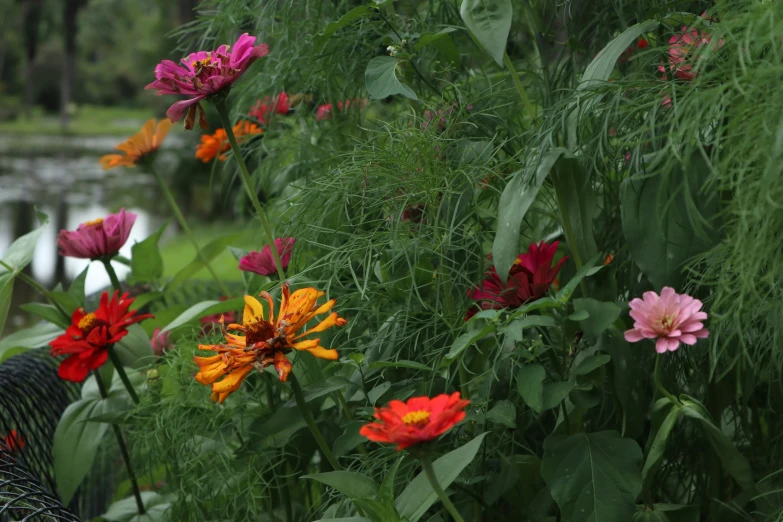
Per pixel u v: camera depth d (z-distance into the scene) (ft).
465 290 3.73
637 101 3.35
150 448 4.36
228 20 4.71
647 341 3.57
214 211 21.02
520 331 2.86
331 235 3.99
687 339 2.81
